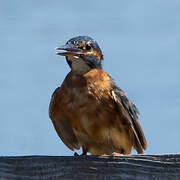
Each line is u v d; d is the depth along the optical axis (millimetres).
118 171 8078
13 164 8266
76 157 8250
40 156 8297
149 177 7969
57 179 8172
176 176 7883
